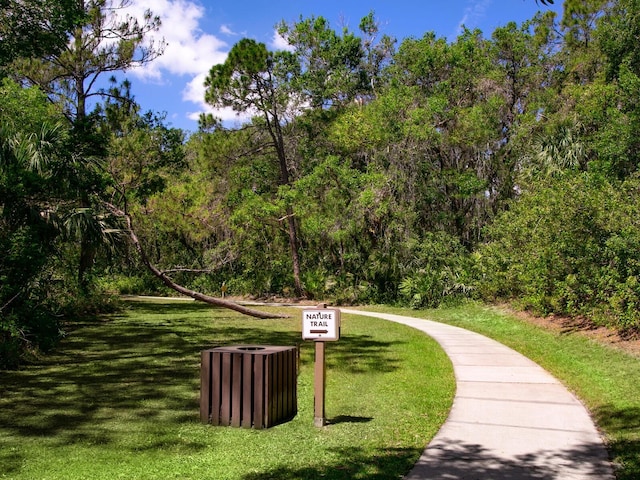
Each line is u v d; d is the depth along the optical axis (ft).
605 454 18.74
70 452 19.44
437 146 89.25
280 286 110.73
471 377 31.76
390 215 91.81
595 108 69.36
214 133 112.27
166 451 19.48
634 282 37.96
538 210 56.85
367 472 17.24
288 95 103.24
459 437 20.81
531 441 20.24
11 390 29.17
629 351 33.50
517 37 96.94
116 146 74.28
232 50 97.91
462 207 92.79
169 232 114.52
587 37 94.22
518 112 93.71
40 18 47.47
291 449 19.61
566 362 34.47
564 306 50.08
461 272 78.33
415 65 97.30
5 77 52.95
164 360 38.19
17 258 38.75
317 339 22.29
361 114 92.94
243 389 22.30
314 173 94.58
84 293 60.13
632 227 40.65
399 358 38.83
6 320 36.35
